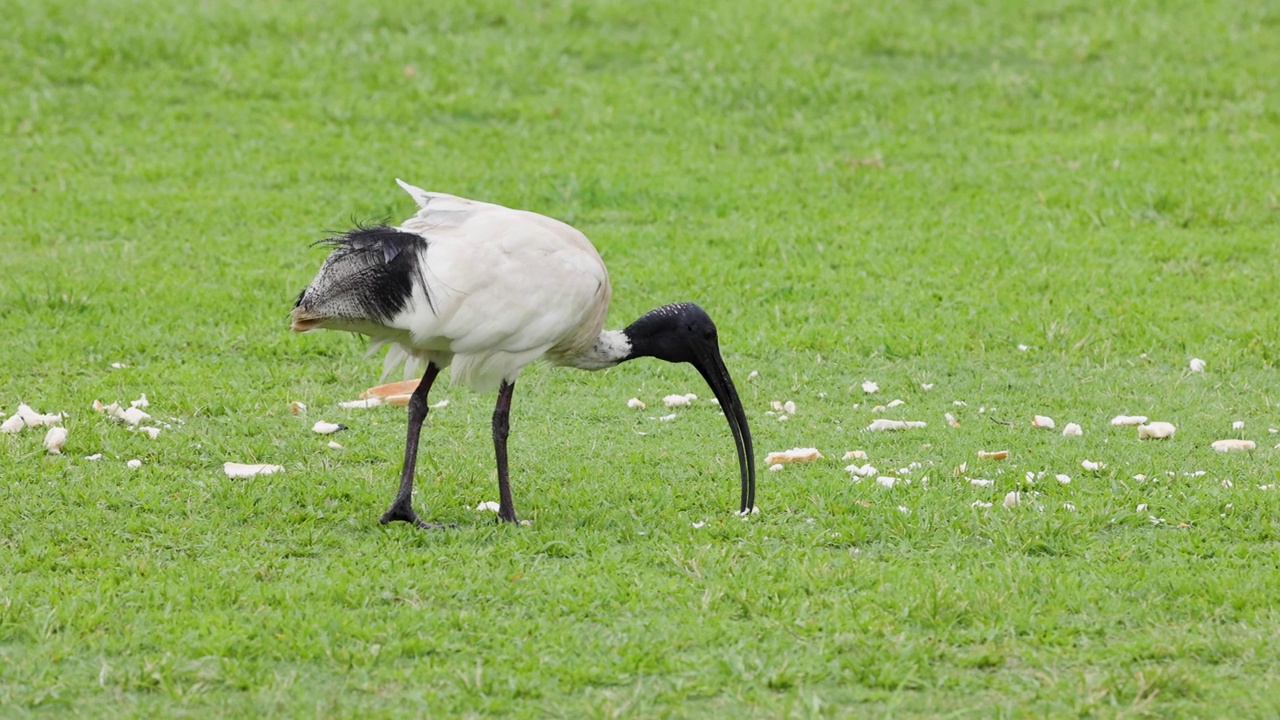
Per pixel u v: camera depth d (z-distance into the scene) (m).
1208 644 7.74
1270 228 17.61
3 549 9.04
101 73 22.22
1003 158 20.02
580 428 12.08
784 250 16.77
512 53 23.28
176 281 15.54
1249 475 10.73
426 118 21.39
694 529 9.57
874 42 24.00
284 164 19.50
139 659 7.52
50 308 14.65
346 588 8.41
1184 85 22.38
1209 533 9.50
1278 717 7.04
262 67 22.72
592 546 9.20
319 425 11.73
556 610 8.18
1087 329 14.62
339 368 13.52
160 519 9.58
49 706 7.08
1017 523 9.57
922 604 8.12
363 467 10.97
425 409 9.84
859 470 10.86
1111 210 18.11
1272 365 13.81
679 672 7.50
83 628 7.82
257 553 9.08
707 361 10.60
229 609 8.15
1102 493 10.30
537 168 19.45
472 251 9.39
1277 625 8.03
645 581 8.63
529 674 7.41
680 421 12.29
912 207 18.39
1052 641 7.86
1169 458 11.24
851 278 16.05
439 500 10.03
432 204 9.79
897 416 12.43
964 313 15.11
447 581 8.54
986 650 7.73
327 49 23.27
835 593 8.45
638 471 10.91
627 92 22.31
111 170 19.11
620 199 18.48
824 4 25.45
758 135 21.00
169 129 20.58
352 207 18.02
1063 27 24.75
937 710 7.17
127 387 12.70
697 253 16.77
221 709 7.05
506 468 9.77
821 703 7.12
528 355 9.70
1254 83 22.47
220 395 12.53
